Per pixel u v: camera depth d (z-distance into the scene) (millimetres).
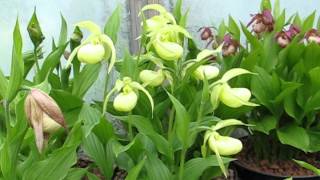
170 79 415
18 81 308
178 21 533
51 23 604
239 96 380
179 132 388
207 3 654
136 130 511
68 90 497
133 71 456
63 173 344
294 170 580
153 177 409
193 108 456
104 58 391
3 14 582
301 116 555
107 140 426
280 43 547
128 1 617
